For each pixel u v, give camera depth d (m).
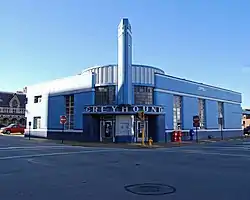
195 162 15.98
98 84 35.59
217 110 48.81
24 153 20.67
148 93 35.97
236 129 53.88
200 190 8.88
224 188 9.17
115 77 34.97
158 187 9.28
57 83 41.25
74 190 8.82
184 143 34.34
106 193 8.44
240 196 8.12
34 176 11.29
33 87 46.12
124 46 33.66
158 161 16.36
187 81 41.84
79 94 37.50
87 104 36.22
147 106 34.09
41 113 43.91
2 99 83.75
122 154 20.59
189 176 11.37
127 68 33.50
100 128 35.41
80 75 37.72
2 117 82.25
